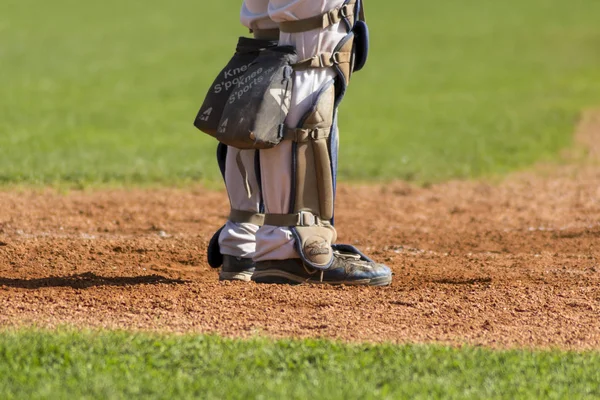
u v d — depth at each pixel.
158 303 17.78
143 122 65.25
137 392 12.66
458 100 80.88
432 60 112.88
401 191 39.38
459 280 21.11
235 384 13.06
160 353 14.33
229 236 19.97
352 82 93.44
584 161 49.19
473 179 43.00
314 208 19.11
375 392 12.82
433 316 17.56
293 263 19.27
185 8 162.00
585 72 102.88
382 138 58.84
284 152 18.66
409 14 162.38
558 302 18.80
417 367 14.04
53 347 14.28
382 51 120.25
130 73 95.94
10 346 14.31
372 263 19.72
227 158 19.94
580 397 12.98
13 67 95.88
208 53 113.00
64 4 158.50
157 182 39.09
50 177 38.22
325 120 18.67
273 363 14.06
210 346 14.71
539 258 24.55
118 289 18.80
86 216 30.56
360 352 14.68
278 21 18.56
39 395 12.42
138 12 154.12
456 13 165.50
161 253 24.25
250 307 17.70
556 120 66.88
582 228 30.11
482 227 31.09
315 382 13.20
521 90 88.12
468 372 13.88
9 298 17.95
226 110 18.22
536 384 13.45
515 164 47.88
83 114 67.94
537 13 166.62
